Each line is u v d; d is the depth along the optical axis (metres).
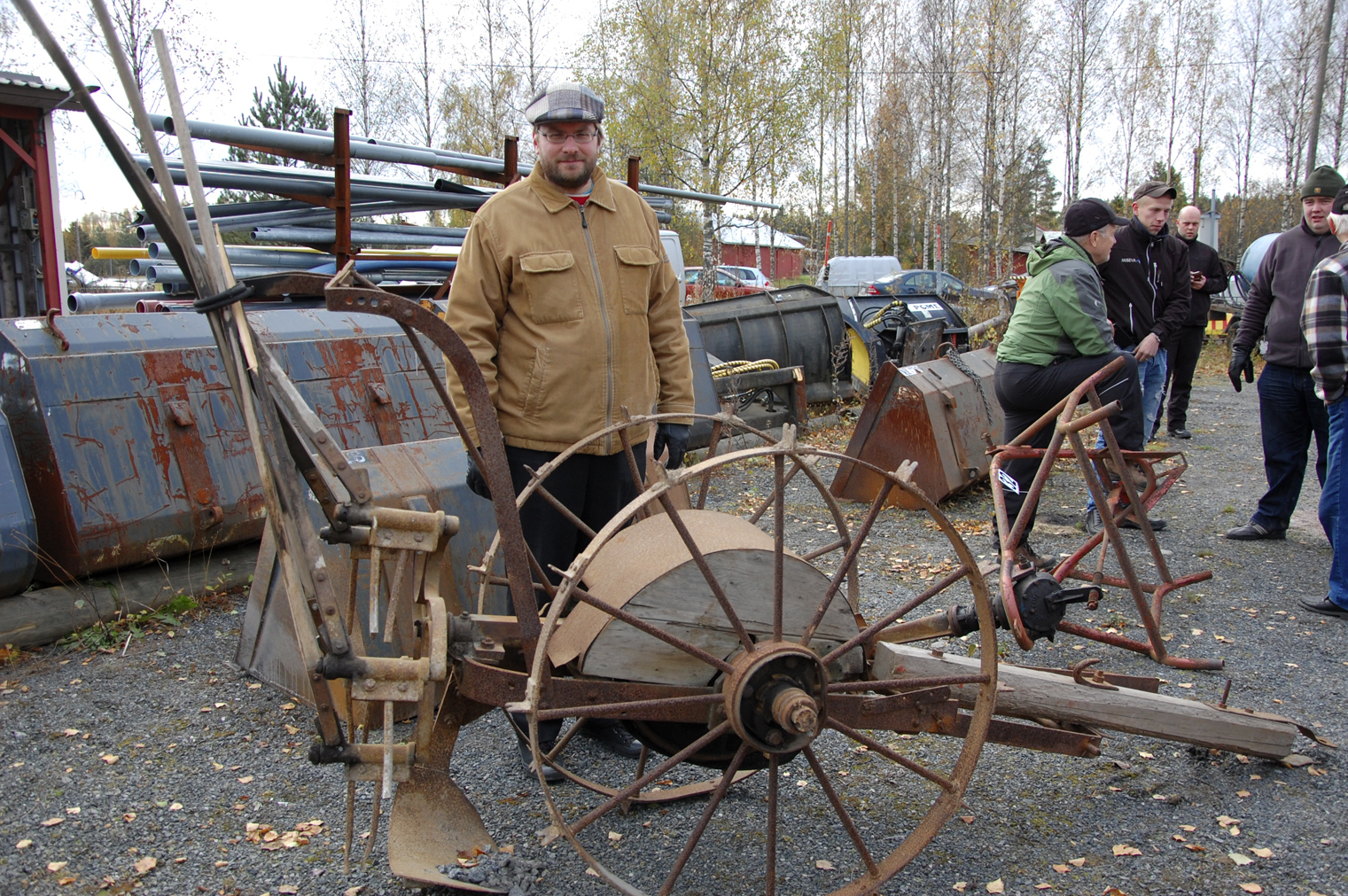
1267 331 5.96
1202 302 9.63
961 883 2.70
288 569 2.21
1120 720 3.08
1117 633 4.62
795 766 3.42
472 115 29.03
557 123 2.99
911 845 2.57
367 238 8.61
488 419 2.41
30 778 3.23
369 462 3.90
